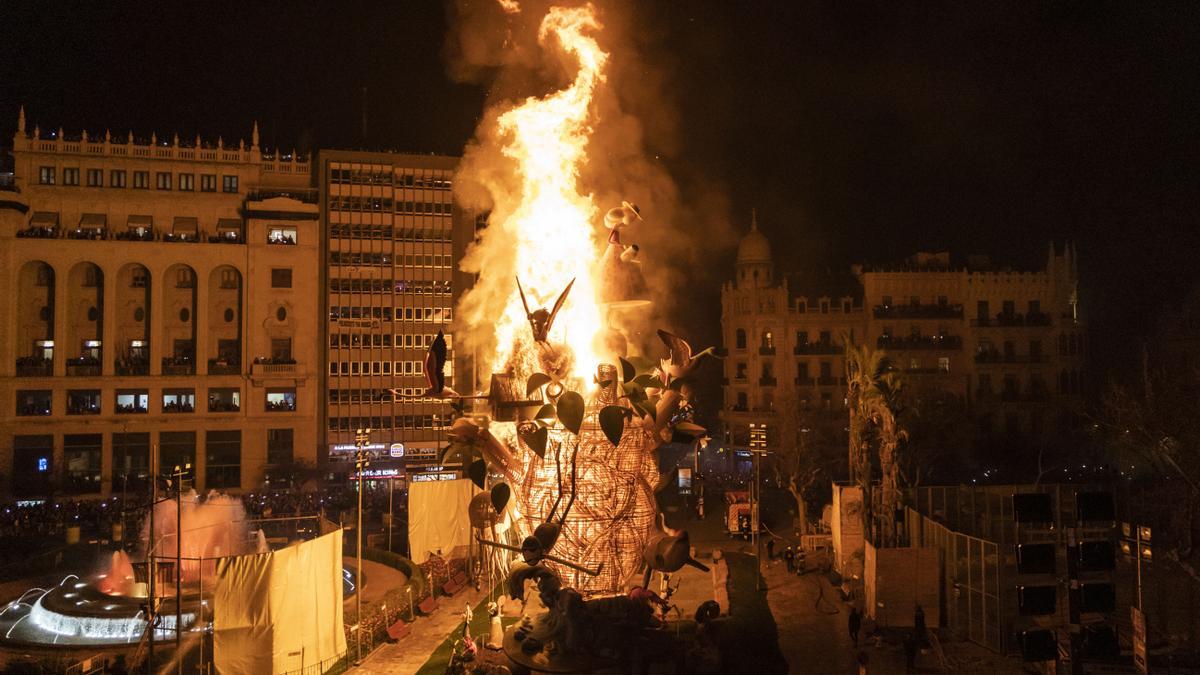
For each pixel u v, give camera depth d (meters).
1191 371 56.53
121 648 37.75
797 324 100.94
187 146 96.69
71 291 91.25
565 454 31.50
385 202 100.50
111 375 90.44
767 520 72.50
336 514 75.38
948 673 34.66
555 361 32.16
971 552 38.94
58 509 76.44
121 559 48.62
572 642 30.16
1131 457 69.12
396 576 50.84
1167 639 35.97
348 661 37.03
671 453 110.56
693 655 34.50
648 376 31.73
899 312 98.94
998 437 94.69
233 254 94.38
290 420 94.94
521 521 33.72
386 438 98.12
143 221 93.44
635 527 31.86
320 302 98.19
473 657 33.41
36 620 43.66
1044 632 28.44
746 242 104.12
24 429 87.75
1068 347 99.88
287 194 99.12
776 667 35.62
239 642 32.75
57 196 91.56
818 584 50.12
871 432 50.88
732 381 102.19
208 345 93.94
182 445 92.00
